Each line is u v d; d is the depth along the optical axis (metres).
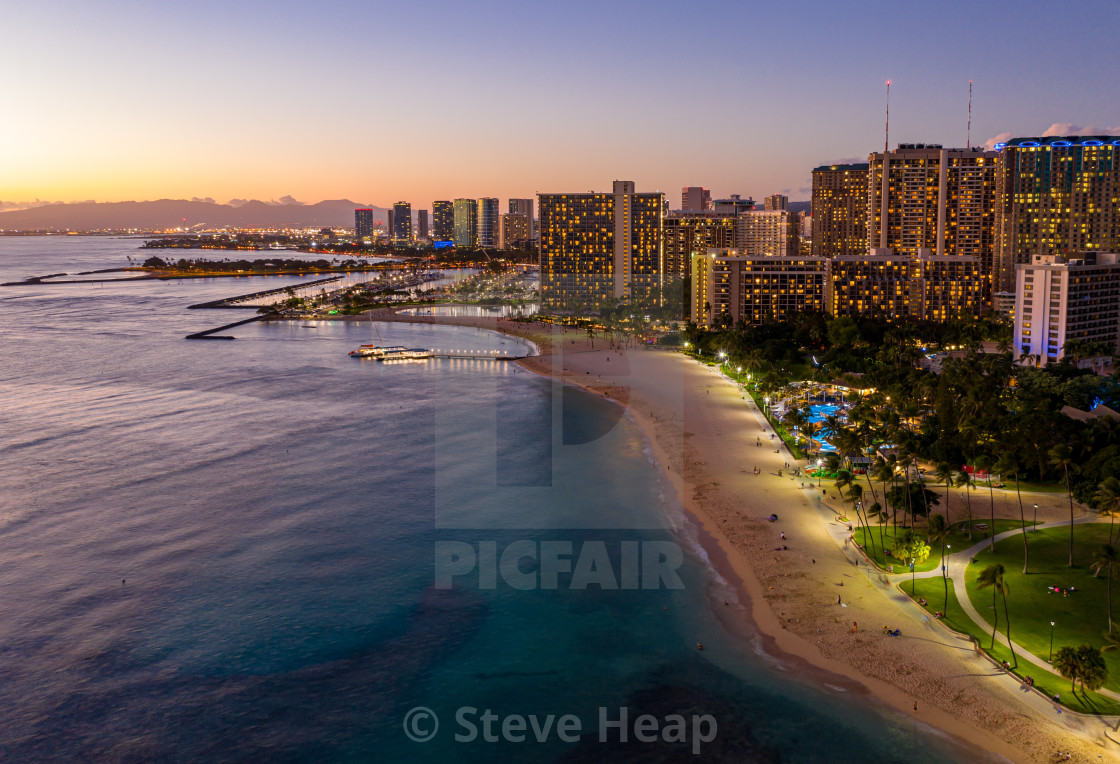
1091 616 100.62
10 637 103.88
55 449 193.88
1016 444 149.50
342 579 120.75
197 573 122.69
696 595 114.00
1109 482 115.00
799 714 87.38
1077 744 79.50
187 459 185.00
